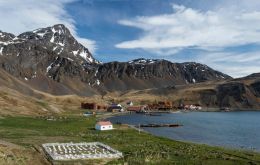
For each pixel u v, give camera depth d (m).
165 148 104.44
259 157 95.94
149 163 81.56
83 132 147.88
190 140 149.50
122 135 141.00
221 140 154.00
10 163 67.44
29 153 80.69
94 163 79.94
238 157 93.94
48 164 75.75
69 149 98.31
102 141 118.38
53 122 190.88
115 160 83.88
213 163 84.12
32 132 137.00
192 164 82.06
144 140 125.38
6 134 126.94
